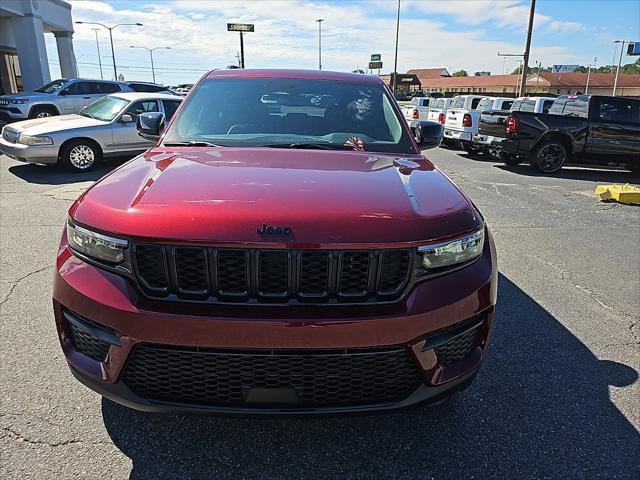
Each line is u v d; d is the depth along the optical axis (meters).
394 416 2.52
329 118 3.25
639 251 5.36
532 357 3.13
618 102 10.75
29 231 5.33
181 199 1.98
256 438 2.33
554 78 72.06
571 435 2.42
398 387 1.97
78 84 15.22
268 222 1.85
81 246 2.04
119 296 1.90
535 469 2.19
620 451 2.31
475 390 2.77
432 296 1.96
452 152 14.96
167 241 1.83
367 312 1.88
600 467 2.21
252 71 3.67
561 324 3.59
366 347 1.87
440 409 2.59
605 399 2.71
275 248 1.81
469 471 2.17
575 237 5.84
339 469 2.16
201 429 2.38
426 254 1.96
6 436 2.26
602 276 4.57
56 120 9.56
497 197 8.13
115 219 1.94
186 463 2.16
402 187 2.27
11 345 3.03
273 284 1.86
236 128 3.13
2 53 28.47
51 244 4.91
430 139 3.61
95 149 9.19
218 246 1.82
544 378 2.90
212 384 1.90
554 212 7.13
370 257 1.88
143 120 3.57
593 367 3.03
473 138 12.83
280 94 3.39
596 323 3.62
